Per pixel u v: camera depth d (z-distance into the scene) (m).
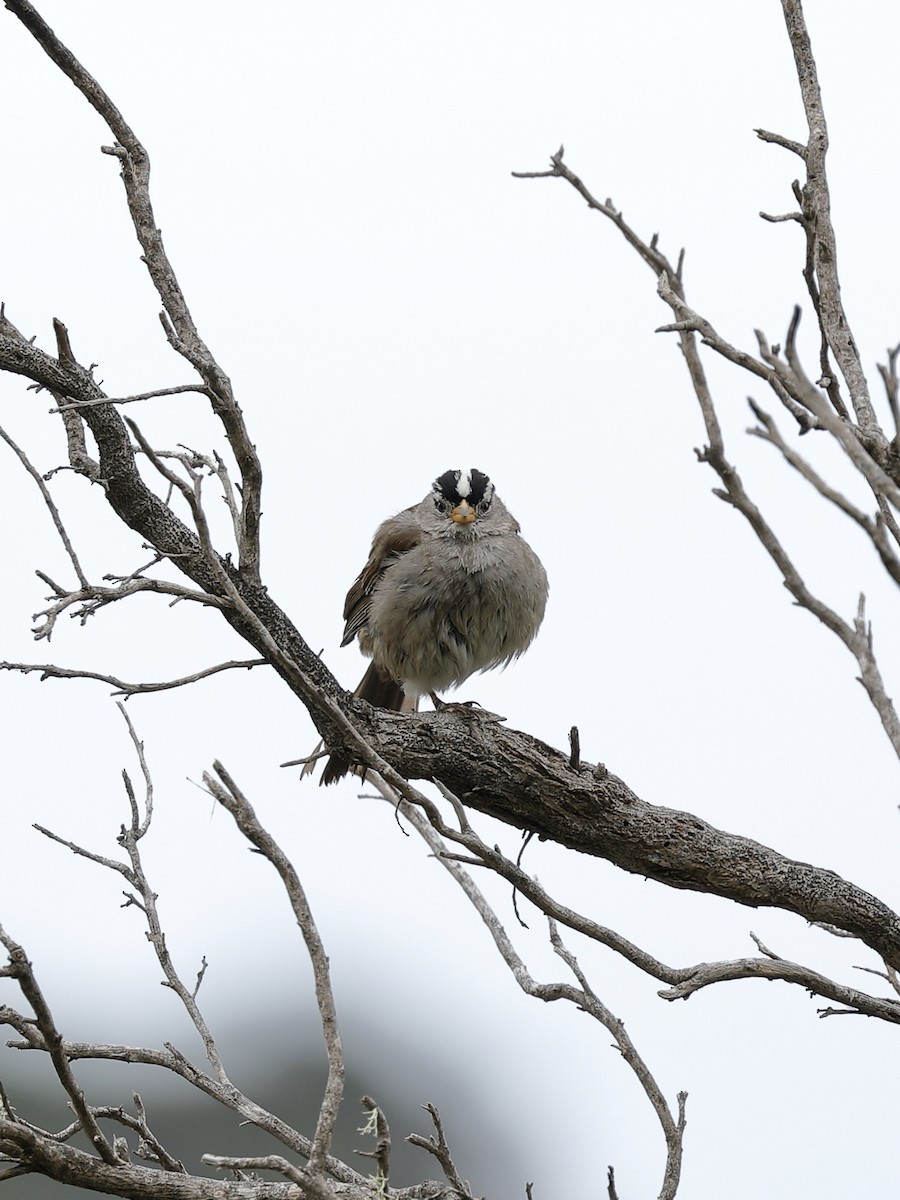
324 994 5.14
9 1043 6.24
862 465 4.52
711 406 5.00
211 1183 6.00
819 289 6.62
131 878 7.21
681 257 6.00
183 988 6.95
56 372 8.09
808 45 6.88
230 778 5.07
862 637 4.84
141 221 7.90
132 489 8.15
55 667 7.11
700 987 7.00
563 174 6.16
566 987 6.85
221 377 7.66
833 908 8.70
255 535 8.10
